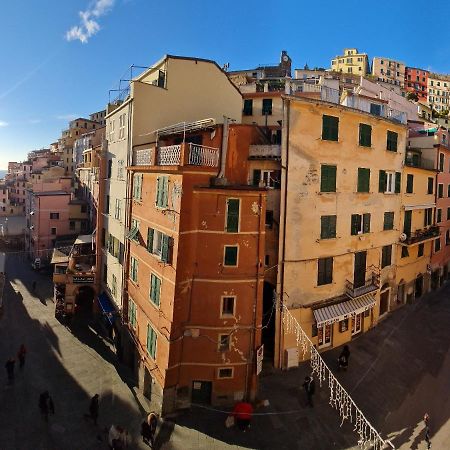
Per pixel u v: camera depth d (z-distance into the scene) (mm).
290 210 23547
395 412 20219
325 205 25078
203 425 19078
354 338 27859
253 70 71562
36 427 20156
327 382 22422
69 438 19297
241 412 18641
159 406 20016
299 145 23719
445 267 43469
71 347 29859
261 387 21781
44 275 52406
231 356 20172
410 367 24562
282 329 23500
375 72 111438
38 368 26547
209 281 19891
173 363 19719
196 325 20016
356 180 27094
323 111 24688
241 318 20188
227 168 23531
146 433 17797
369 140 27938
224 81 30984
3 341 30969
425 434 18438
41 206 55094
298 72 74312
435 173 37906
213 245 19844
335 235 25812
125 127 28000
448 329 30422
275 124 42844
